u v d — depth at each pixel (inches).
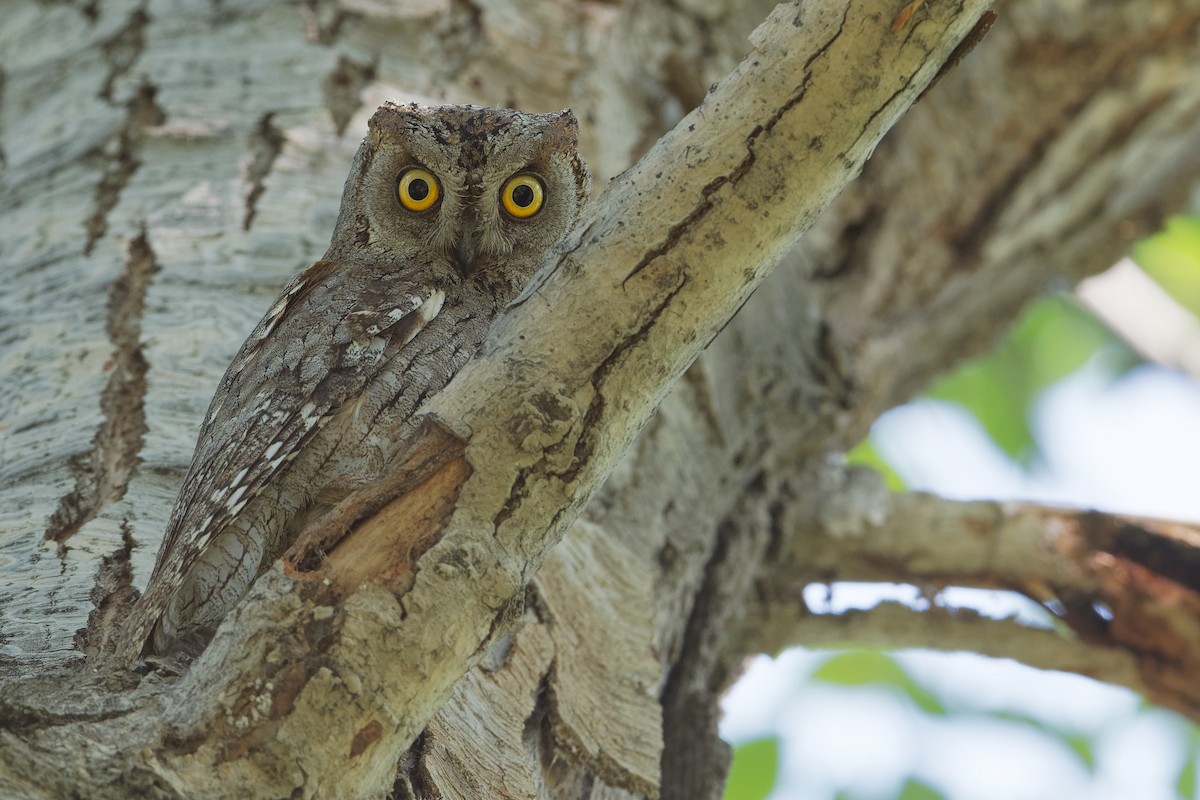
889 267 579.2
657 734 289.3
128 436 303.1
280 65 438.0
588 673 290.5
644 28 521.3
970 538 456.4
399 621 189.2
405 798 225.8
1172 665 456.4
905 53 195.6
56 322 341.7
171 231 369.4
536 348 200.1
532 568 202.1
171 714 183.8
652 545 350.9
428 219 333.1
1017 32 601.9
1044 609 465.4
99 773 180.7
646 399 203.5
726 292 202.2
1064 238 650.2
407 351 280.8
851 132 198.5
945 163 593.0
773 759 594.9
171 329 334.6
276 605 187.9
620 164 437.4
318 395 268.1
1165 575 457.4
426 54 455.5
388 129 339.9
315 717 184.5
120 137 413.4
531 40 476.1
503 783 246.2
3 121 451.2
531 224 340.2
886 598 458.9
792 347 464.4
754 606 452.8
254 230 369.1
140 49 459.2
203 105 423.5
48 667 222.5
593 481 202.8
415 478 197.3
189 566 239.3
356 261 326.3
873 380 554.6
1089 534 458.9
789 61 199.0
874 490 456.4
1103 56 606.2
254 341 286.5
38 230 381.7
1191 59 610.2
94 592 252.5
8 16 505.4
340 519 194.9
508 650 275.0
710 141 201.2
